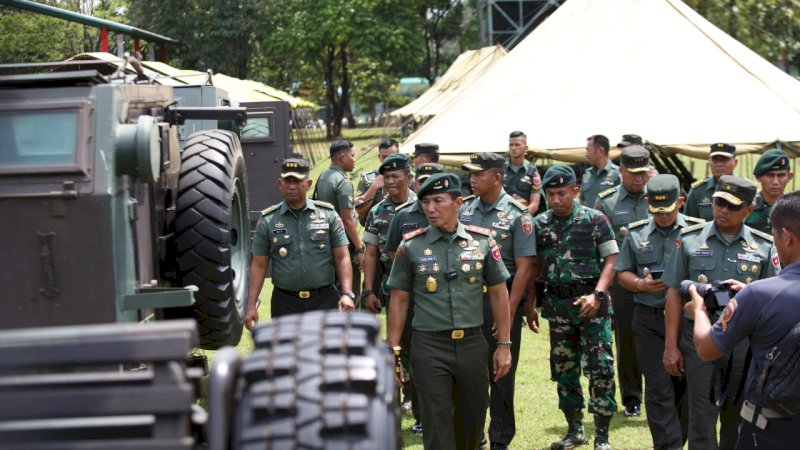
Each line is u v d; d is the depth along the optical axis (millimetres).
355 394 2395
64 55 16547
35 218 3547
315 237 6730
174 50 41781
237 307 5051
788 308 3963
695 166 20922
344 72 51625
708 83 11719
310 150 28047
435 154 8828
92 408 2264
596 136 9477
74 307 3574
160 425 2301
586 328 6375
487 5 33000
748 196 5316
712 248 5422
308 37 47375
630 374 7297
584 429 7023
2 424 2328
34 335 2240
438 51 60031
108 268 3572
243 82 22594
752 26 17281
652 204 6137
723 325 4148
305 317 2725
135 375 2307
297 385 2393
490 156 6359
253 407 2361
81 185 3547
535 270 6625
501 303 5480
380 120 53750
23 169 3539
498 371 5527
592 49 12672
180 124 4883
